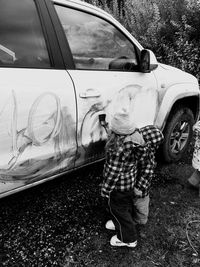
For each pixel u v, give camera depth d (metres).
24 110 1.93
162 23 6.15
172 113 3.29
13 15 2.01
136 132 1.93
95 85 2.38
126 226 2.10
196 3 5.60
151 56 3.08
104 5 7.21
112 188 1.96
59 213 2.58
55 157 2.23
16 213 2.56
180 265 2.08
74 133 2.30
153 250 2.21
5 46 1.95
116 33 2.74
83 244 2.25
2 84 1.85
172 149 3.43
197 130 2.68
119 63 2.70
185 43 5.61
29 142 2.03
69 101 2.19
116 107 2.57
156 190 2.97
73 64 2.30
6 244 2.22
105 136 2.55
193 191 2.97
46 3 2.20
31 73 2.02
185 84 3.33
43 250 2.18
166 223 2.50
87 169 3.31
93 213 2.60
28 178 2.14
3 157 1.92
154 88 2.92
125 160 1.92
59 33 2.24
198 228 2.45
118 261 2.10
